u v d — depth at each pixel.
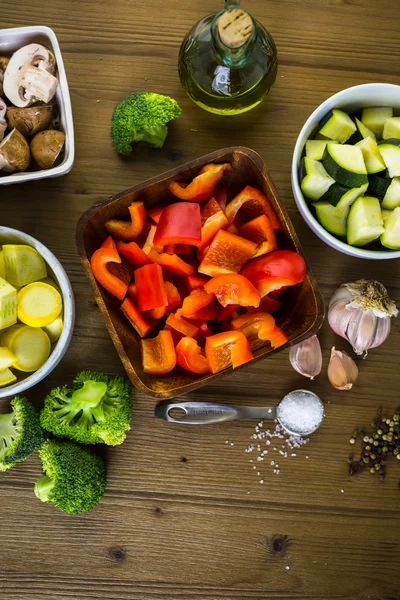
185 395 0.79
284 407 0.77
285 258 0.70
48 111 0.73
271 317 0.71
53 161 0.73
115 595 0.79
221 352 0.70
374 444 0.79
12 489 0.78
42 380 0.78
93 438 0.76
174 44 0.77
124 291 0.71
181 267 0.71
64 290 0.72
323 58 0.78
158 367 0.71
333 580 0.79
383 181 0.71
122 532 0.79
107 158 0.77
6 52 0.74
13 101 0.73
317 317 0.70
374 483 0.79
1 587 0.78
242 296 0.69
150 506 0.79
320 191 0.71
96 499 0.76
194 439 0.79
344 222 0.72
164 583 0.79
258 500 0.79
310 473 0.79
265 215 0.71
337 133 0.72
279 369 0.79
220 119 0.77
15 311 0.72
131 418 0.77
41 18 0.77
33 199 0.77
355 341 0.77
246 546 0.79
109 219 0.72
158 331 0.75
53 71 0.73
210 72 0.70
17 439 0.74
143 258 0.72
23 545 0.79
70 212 0.77
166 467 0.79
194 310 0.71
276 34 0.77
